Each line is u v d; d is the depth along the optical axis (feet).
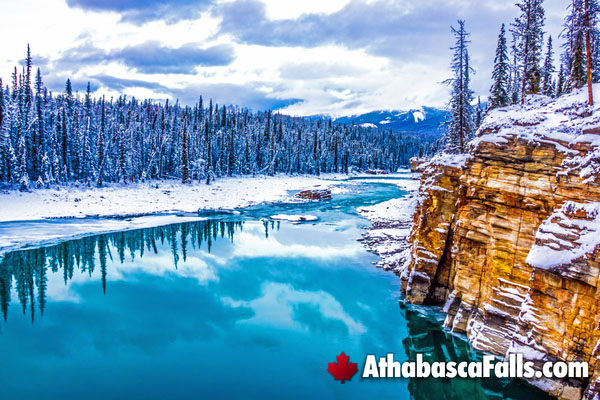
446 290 74.08
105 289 87.71
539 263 44.57
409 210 171.42
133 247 124.88
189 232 146.20
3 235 130.82
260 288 87.35
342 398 48.39
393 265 100.27
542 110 69.87
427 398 48.42
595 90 70.59
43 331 66.59
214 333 65.62
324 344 61.36
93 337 64.34
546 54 138.92
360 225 154.71
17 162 187.21
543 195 51.08
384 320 69.56
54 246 121.90
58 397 48.19
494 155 57.11
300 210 192.65
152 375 53.31
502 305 53.78
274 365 55.98
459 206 68.69
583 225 43.01
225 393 49.32
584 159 46.83
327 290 84.89
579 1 71.41
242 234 142.61
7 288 88.53
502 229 54.85
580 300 41.81
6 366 55.62
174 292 85.56
